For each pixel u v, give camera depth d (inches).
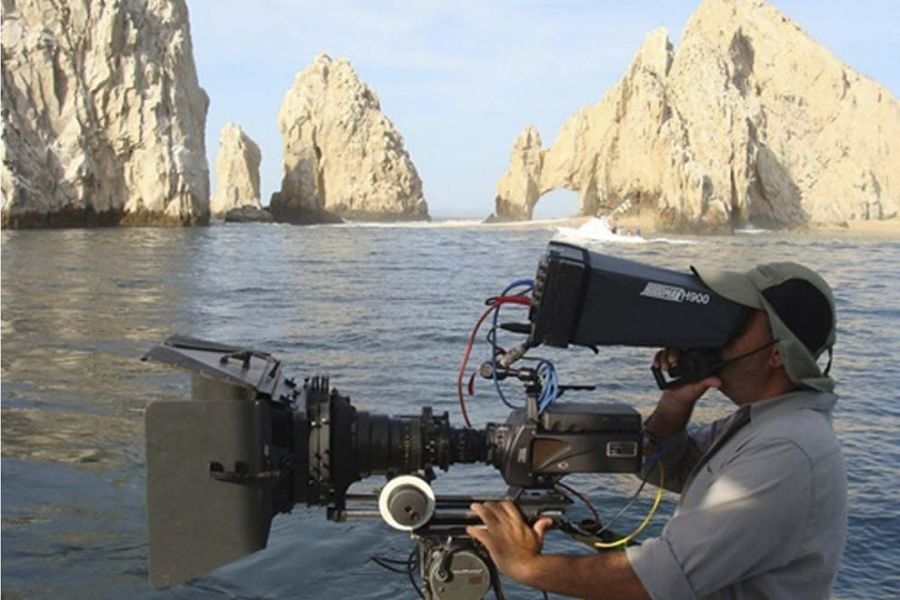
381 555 215.0
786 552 83.8
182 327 589.9
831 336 90.8
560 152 3038.9
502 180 3134.8
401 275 1061.1
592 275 86.4
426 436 95.7
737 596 85.7
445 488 254.5
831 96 3024.1
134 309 675.4
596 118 2930.6
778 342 88.3
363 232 2329.0
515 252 1567.4
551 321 87.7
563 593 86.4
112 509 241.1
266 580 201.6
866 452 316.8
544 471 92.9
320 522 236.1
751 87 3021.7
